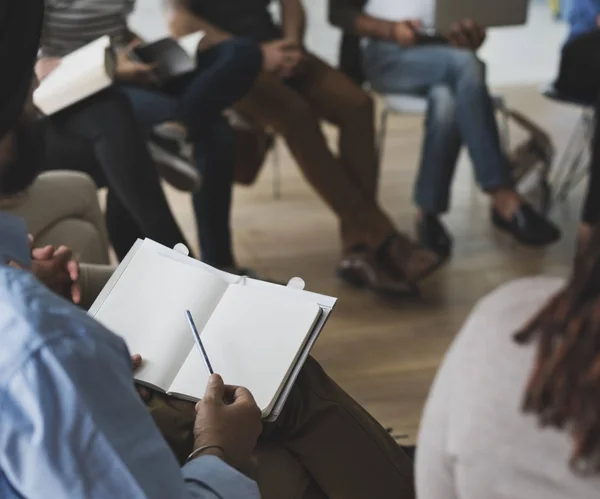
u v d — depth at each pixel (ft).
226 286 4.37
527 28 18.85
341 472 4.42
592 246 2.29
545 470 2.27
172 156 7.86
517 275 9.21
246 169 9.62
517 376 2.34
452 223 10.46
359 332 8.18
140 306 4.30
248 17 9.18
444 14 9.17
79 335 2.42
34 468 2.37
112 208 7.36
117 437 2.43
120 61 7.64
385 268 8.80
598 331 2.17
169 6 8.68
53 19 7.84
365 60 9.87
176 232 7.04
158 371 4.05
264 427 4.30
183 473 3.07
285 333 4.10
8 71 2.68
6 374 2.34
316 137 8.66
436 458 2.50
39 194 5.93
